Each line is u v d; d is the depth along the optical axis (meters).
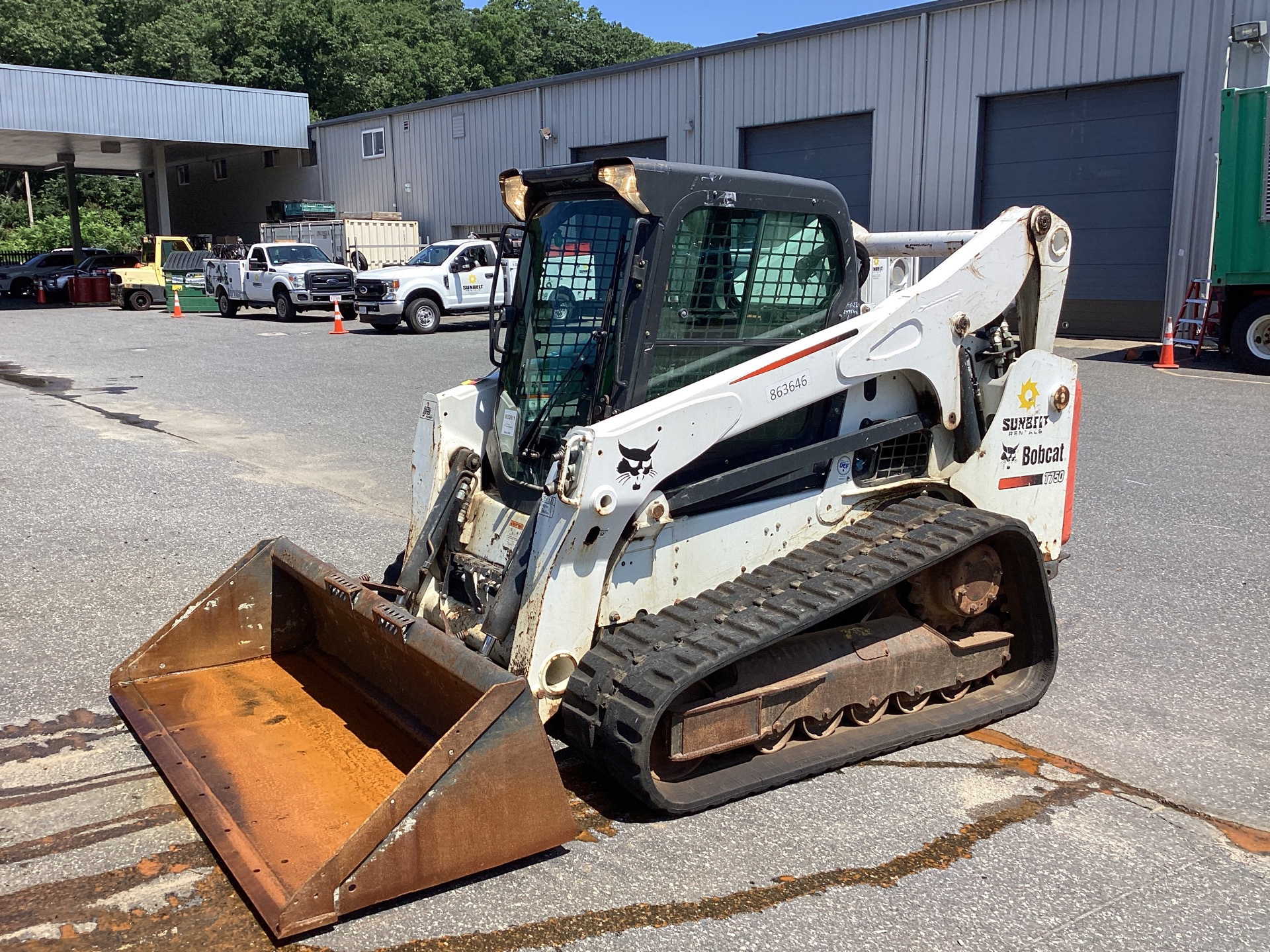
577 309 4.41
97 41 53.03
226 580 4.82
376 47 55.88
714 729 4.00
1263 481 8.96
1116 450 10.09
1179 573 6.85
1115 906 3.46
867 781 4.30
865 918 3.38
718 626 3.96
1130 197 18.03
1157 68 17.22
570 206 4.50
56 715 4.82
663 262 4.06
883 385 4.68
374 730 4.24
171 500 8.48
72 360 17.88
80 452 10.22
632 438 3.86
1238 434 10.73
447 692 3.86
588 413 4.25
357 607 4.20
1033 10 18.44
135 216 72.69
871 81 20.86
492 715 3.39
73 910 3.39
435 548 4.60
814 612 3.97
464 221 31.70
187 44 51.38
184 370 16.53
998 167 19.61
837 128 21.89
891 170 20.83
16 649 5.54
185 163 45.56
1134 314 18.28
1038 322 5.10
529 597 3.93
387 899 3.28
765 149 23.27
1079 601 6.40
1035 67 18.58
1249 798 4.21
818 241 4.60
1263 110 14.09
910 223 20.72
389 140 33.84
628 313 4.05
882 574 4.18
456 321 25.77
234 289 27.83
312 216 33.47
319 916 3.15
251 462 9.93
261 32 53.56
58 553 7.11
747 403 4.12
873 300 5.75
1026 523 5.05
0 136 33.41
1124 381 13.99
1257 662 5.52
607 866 3.65
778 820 3.98
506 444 4.62
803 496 4.56
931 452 4.90
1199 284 16.34
